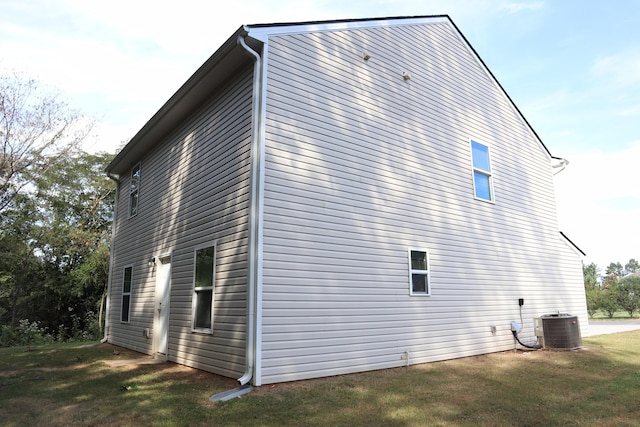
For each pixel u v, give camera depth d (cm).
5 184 1686
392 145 773
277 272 569
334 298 628
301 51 661
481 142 990
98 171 2227
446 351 782
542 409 462
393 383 577
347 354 630
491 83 1077
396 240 739
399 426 404
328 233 638
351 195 684
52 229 1991
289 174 607
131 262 1085
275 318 558
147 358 848
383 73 791
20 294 1975
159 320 869
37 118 1653
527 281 1015
